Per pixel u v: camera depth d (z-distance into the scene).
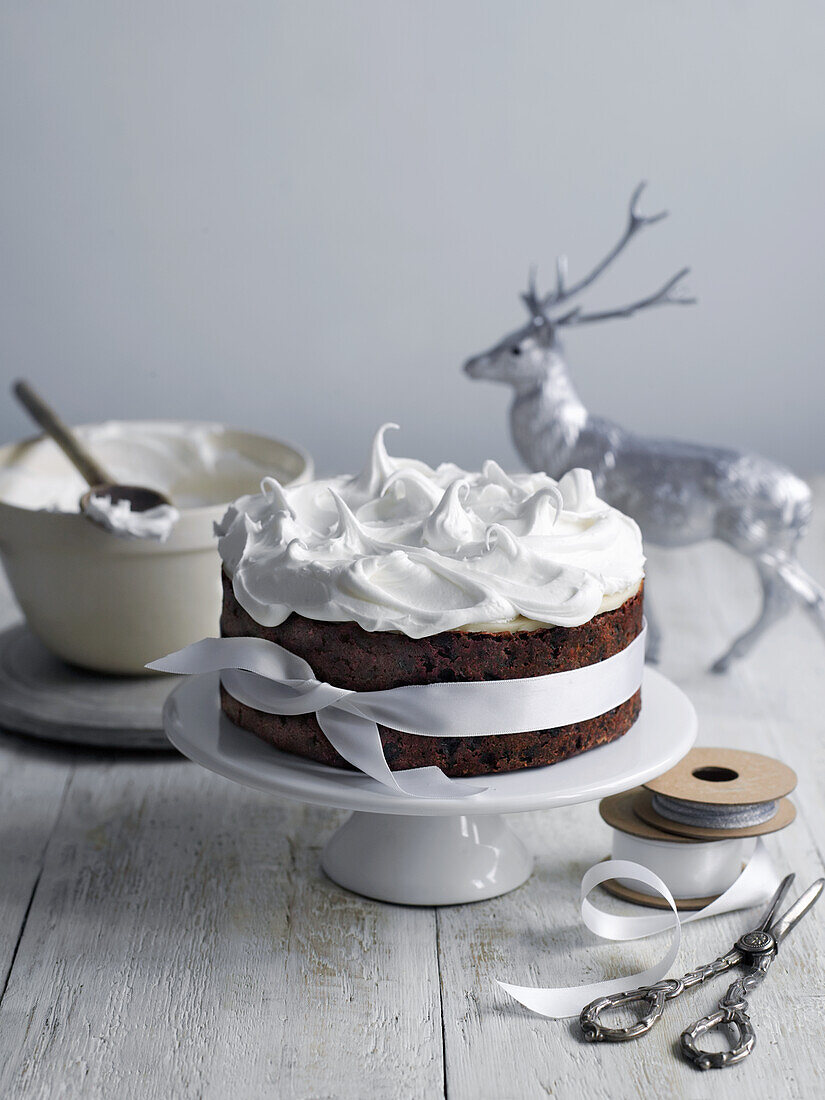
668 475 1.35
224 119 1.95
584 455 1.37
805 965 1.03
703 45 1.92
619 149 1.97
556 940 1.05
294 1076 0.96
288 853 1.14
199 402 2.08
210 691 1.11
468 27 1.92
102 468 1.34
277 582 1.01
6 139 1.94
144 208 1.98
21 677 1.31
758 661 1.40
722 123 1.95
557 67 1.94
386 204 1.99
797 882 1.10
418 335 2.05
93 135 1.95
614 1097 0.94
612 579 1.02
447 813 0.98
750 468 1.34
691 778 1.09
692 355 2.04
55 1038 0.98
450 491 1.02
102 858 1.13
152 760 1.24
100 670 1.30
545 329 1.38
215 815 1.18
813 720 1.30
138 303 2.03
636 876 1.04
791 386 2.05
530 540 1.02
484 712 0.99
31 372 2.05
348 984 1.02
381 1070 0.96
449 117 1.96
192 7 1.90
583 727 1.02
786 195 1.97
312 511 1.07
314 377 2.07
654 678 1.12
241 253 2.01
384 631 0.98
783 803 1.11
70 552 1.23
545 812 1.18
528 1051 0.97
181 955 1.04
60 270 2.01
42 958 1.04
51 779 1.22
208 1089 0.95
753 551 1.35
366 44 1.92
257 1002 1.00
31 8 1.89
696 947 1.04
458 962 1.03
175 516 1.22
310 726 1.01
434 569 1.00
